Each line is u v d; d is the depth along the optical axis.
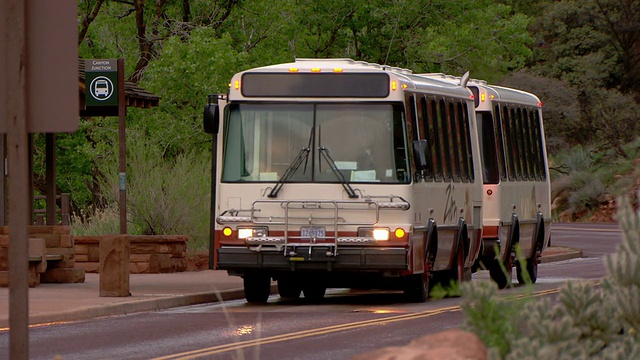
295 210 55.44
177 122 104.38
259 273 57.22
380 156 55.34
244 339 42.16
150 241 75.88
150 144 100.31
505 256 73.25
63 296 57.44
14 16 20.97
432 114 60.44
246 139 56.19
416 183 55.94
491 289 20.56
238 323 48.00
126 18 127.00
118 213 84.94
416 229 56.03
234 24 118.19
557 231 147.00
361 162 55.44
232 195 55.97
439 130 61.22
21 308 20.45
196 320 49.56
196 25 117.31
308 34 131.50
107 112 77.75
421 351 19.25
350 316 50.84
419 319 49.09
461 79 68.12
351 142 55.66
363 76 55.75
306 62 58.66
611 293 21.47
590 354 20.34
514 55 143.38
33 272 64.19
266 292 60.03
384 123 55.53
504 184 72.81
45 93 21.00
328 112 55.84
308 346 39.91
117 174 86.38
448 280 64.19
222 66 104.50
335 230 54.94
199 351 38.69
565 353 19.09
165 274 75.12
